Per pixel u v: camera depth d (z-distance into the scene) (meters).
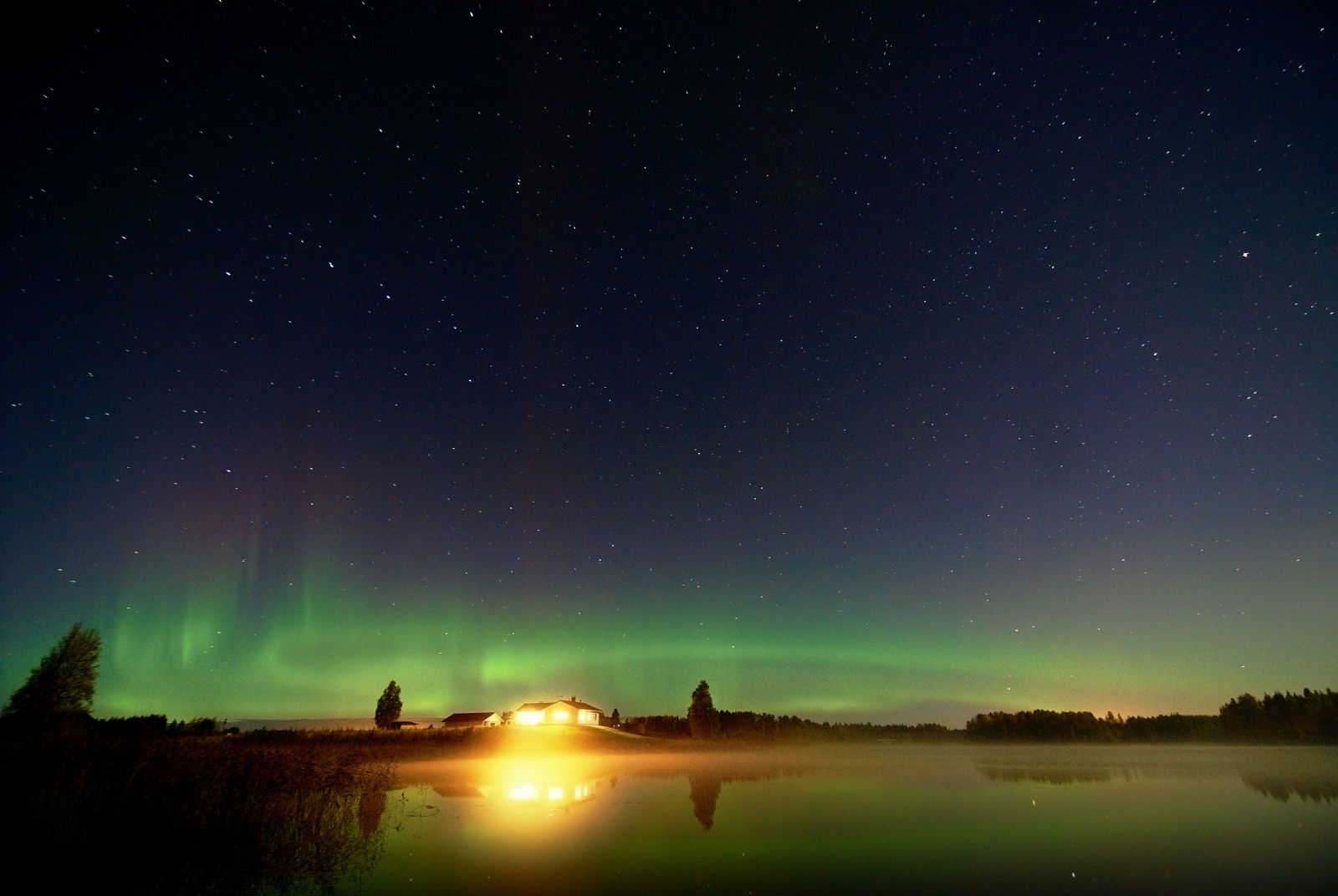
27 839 12.23
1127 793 25.00
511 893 10.73
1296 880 12.02
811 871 12.39
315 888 10.78
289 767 18.67
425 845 13.95
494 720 72.25
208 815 14.33
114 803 14.63
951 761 45.78
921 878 11.98
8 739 22.83
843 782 28.66
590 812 18.75
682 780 28.48
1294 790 26.08
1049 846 14.83
